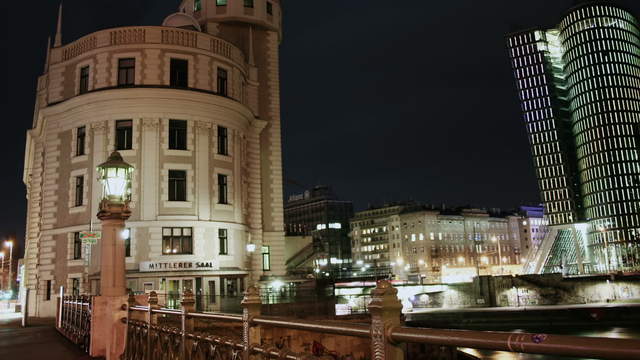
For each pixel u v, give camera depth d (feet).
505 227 547.49
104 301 47.83
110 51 125.90
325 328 14.82
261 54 160.56
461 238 501.15
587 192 451.94
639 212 427.33
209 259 123.24
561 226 463.42
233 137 134.21
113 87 122.62
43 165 139.44
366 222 528.63
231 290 128.57
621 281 328.70
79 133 127.44
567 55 470.80
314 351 77.61
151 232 119.14
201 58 129.90
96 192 121.29
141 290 113.80
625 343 7.57
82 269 119.65
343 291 200.95
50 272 126.00
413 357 78.28
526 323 260.21
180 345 28.12
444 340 10.50
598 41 453.58
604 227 432.66
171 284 118.93
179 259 119.75
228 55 136.77
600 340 7.94
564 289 322.34
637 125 444.96
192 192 123.95
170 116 124.57
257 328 20.29
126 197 52.11
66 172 127.54
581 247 454.40
